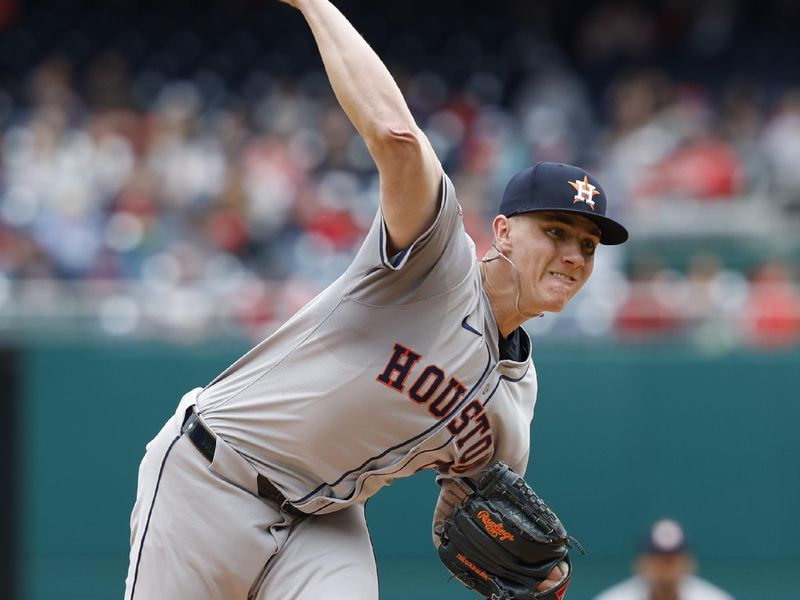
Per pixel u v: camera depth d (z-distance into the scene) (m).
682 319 30.98
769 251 35.25
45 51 56.31
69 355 30.02
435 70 56.12
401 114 11.40
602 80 55.34
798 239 35.59
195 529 13.21
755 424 29.73
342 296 12.64
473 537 13.53
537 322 31.16
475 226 37.28
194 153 43.28
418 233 11.96
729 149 43.56
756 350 30.38
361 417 12.71
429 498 29.80
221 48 56.25
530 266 12.52
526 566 13.58
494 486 13.34
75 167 42.22
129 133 45.28
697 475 29.72
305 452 12.98
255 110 48.97
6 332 30.72
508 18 58.97
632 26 56.44
